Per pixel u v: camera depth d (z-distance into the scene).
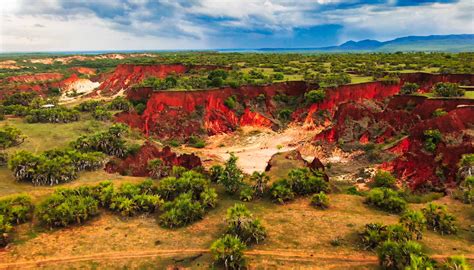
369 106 92.25
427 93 92.25
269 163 68.88
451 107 79.00
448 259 37.44
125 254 41.91
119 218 50.62
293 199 56.47
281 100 108.50
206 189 55.47
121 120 95.94
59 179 58.66
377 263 39.09
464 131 68.38
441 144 66.81
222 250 38.84
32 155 60.19
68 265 39.66
